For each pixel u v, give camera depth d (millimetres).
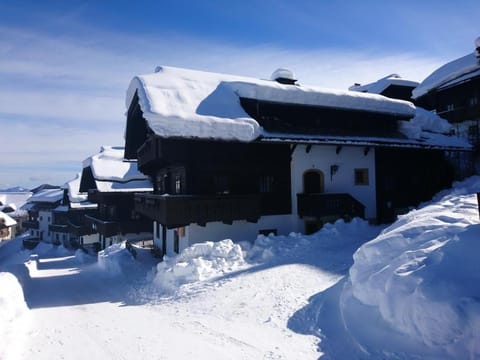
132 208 28516
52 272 20938
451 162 22000
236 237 15453
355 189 17969
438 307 4727
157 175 21062
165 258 13719
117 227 27297
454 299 4664
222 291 9625
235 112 15422
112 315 9203
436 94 27141
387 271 6270
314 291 8484
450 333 4535
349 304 6777
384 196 18797
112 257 19531
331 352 5570
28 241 47438
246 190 15578
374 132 19094
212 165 14961
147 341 6703
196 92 15695
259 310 7875
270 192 16094
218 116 14609
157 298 10883
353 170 17938
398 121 20234
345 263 10688
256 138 14469
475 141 23297
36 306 10875
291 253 12625
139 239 28219
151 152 15625
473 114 23906
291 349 5855
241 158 15352
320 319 6855
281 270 10547
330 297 7781
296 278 9664
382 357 5008
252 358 5648
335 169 17359
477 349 4215
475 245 5359
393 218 18938
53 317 9133
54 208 46156
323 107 17328
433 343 4691
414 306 5082
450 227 6410
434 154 20703
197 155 14398
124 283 14672
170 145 13930
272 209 16094
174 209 13492
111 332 7406
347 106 17781
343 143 16203
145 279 14312
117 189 28031
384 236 7445
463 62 25250
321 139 16078
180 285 11312
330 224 15359
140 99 14492
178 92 15117
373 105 18359
